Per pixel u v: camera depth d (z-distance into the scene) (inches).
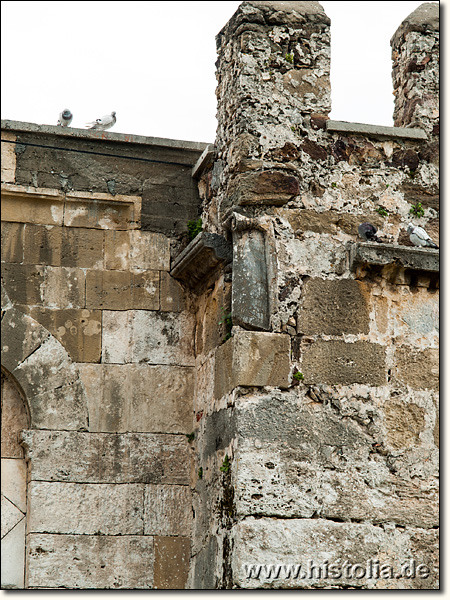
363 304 498.0
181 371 554.3
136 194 569.3
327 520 470.3
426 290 507.8
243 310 485.7
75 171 563.8
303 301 491.8
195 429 543.2
